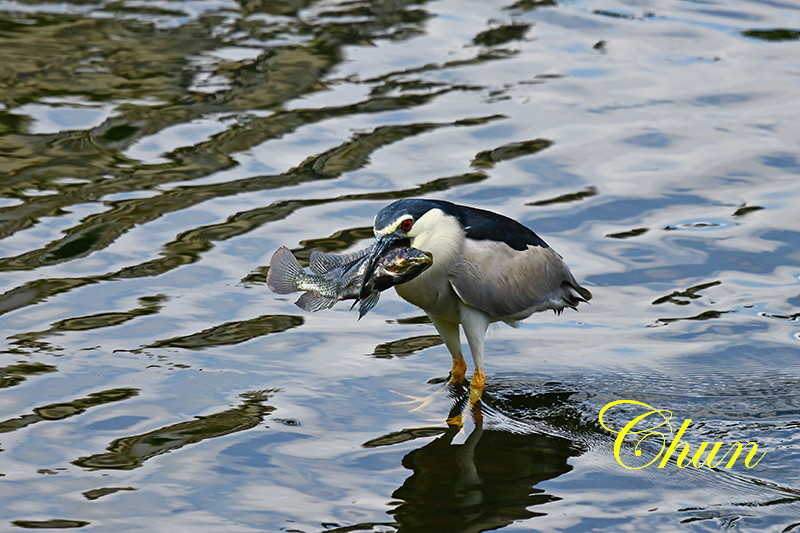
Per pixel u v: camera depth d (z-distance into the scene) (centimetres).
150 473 926
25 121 1664
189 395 1052
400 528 859
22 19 2078
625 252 1343
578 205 1448
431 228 1059
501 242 1106
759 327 1185
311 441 987
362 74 1858
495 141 1630
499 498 905
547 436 1007
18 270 1269
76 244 1332
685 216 1427
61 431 984
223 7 2175
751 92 1797
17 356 1102
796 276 1286
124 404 1030
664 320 1208
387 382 1097
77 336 1144
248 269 1292
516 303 1112
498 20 2120
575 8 2184
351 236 1349
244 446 972
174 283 1257
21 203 1427
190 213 1415
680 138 1641
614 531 855
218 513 873
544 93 1792
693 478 935
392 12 2161
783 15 2150
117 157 1563
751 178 1521
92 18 2095
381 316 1238
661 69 1891
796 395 1060
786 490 914
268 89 1794
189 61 1900
